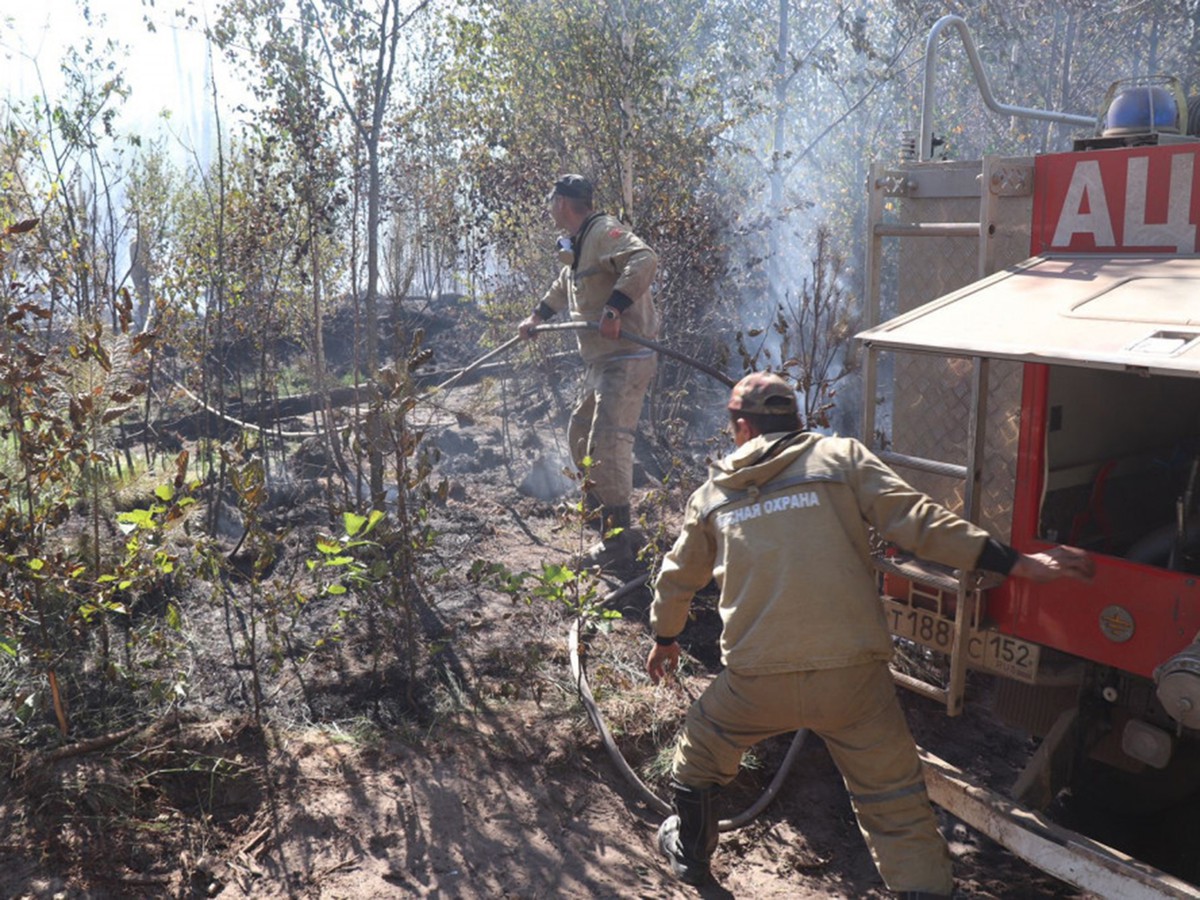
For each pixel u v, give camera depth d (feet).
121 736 12.30
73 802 11.30
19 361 13.30
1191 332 9.34
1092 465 12.82
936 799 10.91
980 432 11.43
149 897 10.38
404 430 14.44
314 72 23.21
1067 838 9.80
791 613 9.53
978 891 11.64
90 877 10.46
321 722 13.39
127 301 13.83
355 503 19.72
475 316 40.65
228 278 25.62
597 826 11.98
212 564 13.87
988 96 16.43
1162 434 13.82
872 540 12.29
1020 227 12.56
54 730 12.32
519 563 18.85
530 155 33.55
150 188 31.07
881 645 9.60
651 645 16.01
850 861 12.06
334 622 15.90
